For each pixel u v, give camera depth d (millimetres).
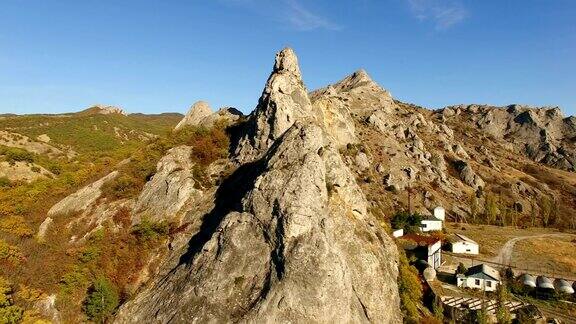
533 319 74875
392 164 157875
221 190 84750
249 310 57531
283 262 59781
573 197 185625
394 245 83500
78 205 89250
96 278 72062
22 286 69375
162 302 63500
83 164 128250
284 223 61844
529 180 191875
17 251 75750
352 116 194125
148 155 100250
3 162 120812
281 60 104750
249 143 93375
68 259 75812
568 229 141500
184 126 115688
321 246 60688
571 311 80438
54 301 68438
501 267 99000
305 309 57406
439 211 132750
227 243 64375
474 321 73812
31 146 163000
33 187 101188
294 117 92312
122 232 80938
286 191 64875
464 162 180375
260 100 99062
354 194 78938
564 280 90375
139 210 85188
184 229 78688
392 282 73562
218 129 107250
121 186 91188
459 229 129250
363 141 167125
